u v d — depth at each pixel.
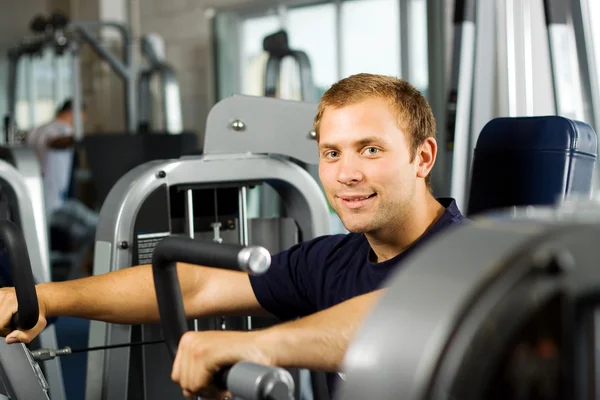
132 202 1.77
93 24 6.05
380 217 1.26
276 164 1.97
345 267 1.40
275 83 4.17
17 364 1.22
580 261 0.45
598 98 2.98
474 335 0.43
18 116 6.55
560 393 0.45
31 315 1.03
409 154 1.27
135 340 1.77
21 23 7.66
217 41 6.31
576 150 1.64
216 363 0.73
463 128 3.10
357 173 1.24
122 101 6.41
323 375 1.97
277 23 5.78
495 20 3.49
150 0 6.95
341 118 1.25
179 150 5.55
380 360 0.45
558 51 2.91
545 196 1.66
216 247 0.74
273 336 0.76
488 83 3.39
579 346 0.46
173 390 1.83
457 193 3.10
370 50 5.13
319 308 1.43
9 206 2.49
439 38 3.98
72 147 6.00
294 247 1.48
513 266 0.43
